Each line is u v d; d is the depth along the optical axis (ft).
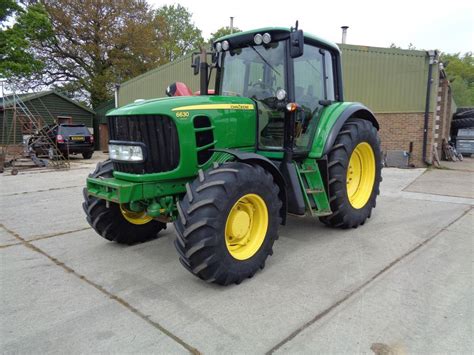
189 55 46.06
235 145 11.45
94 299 9.14
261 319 8.11
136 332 7.66
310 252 12.17
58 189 25.13
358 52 36.01
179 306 8.71
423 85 33.96
